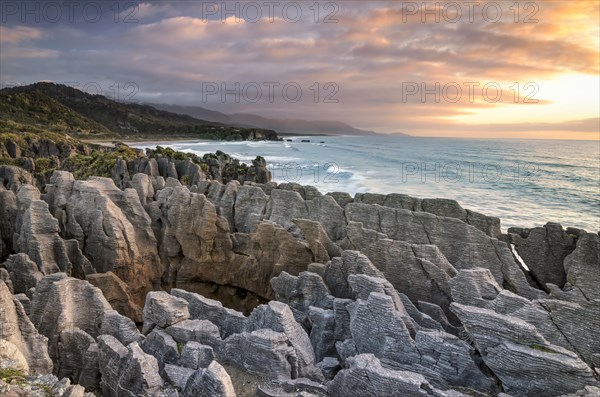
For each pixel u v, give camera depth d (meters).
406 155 181.38
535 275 24.12
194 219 30.20
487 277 18.16
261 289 28.45
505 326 14.92
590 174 113.25
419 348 16.19
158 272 30.67
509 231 25.75
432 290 21.23
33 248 25.09
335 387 15.30
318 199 29.31
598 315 15.29
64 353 18.02
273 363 16.20
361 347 17.16
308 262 26.16
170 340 17.05
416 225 25.22
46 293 19.22
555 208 68.75
